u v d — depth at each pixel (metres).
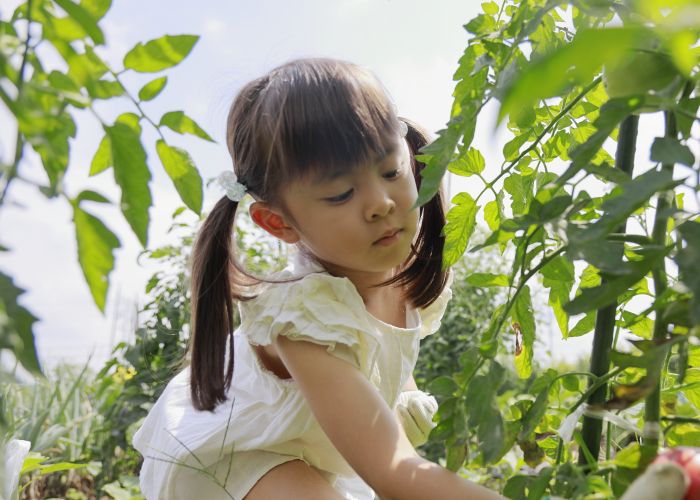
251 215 1.04
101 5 0.47
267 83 0.99
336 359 0.84
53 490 2.50
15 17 0.41
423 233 1.18
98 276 0.40
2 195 0.37
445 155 0.57
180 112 0.50
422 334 1.38
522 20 0.64
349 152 0.86
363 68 0.96
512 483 0.58
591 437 0.65
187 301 2.53
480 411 0.54
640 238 0.53
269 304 0.96
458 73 0.77
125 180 0.44
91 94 0.42
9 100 0.36
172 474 1.06
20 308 0.35
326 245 0.91
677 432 0.67
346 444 0.78
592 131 0.88
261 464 1.02
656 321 0.50
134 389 2.65
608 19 0.71
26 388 2.79
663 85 0.47
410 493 0.67
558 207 0.52
